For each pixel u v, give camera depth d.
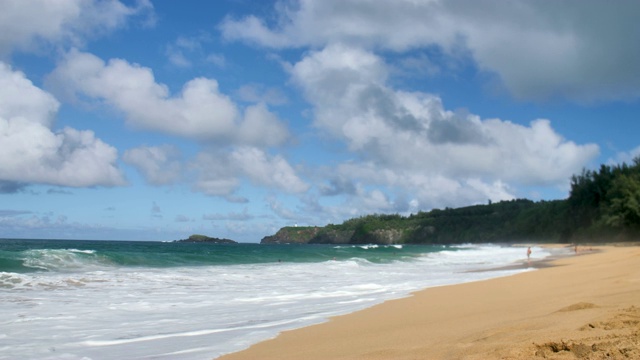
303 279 20.06
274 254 43.75
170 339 7.98
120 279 17.50
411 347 6.38
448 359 5.23
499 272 24.05
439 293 14.27
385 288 16.17
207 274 20.94
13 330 8.73
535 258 40.88
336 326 9.02
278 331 8.61
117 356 6.86
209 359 6.60
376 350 6.45
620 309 6.80
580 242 95.19
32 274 18.16
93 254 24.89
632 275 14.55
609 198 92.56
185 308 11.61
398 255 47.94
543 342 5.10
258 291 15.29
